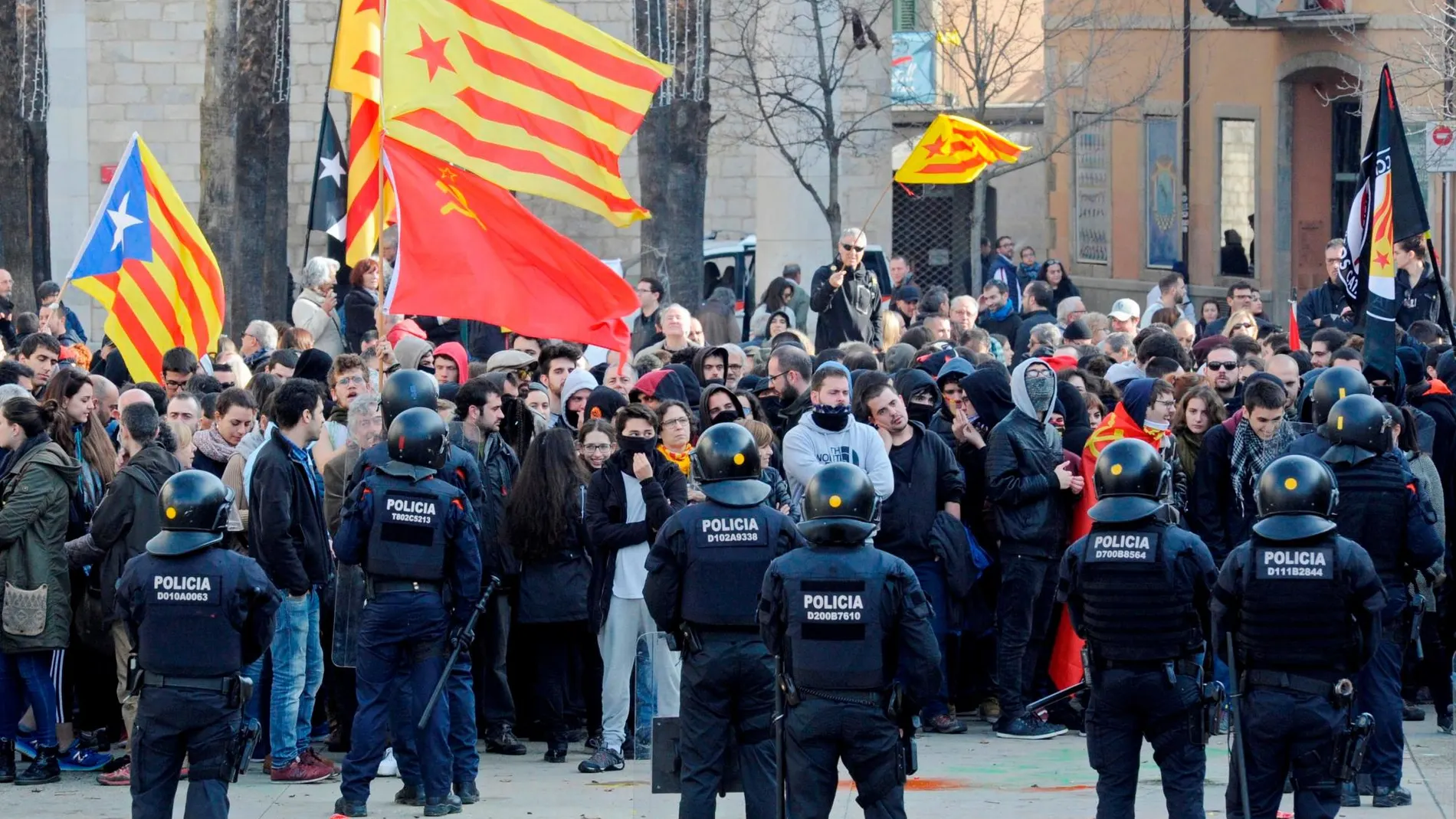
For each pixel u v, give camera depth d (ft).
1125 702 49.29
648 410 61.00
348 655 61.11
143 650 49.16
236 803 58.18
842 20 161.17
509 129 68.03
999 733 68.39
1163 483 49.44
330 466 61.31
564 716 66.28
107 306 78.23
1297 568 47.98
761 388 74.79
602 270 68.13
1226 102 186.91
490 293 67.10
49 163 195.72
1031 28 216.95
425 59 66.95
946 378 69.51
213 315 80.84
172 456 61.21
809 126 152.97
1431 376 77.20
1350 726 48.47
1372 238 73.97
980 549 67.21
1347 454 55.36
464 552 55.16
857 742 46.37
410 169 66.80
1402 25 160.25
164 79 198.70
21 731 64.08
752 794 50.70
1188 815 49.29
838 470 46.70
